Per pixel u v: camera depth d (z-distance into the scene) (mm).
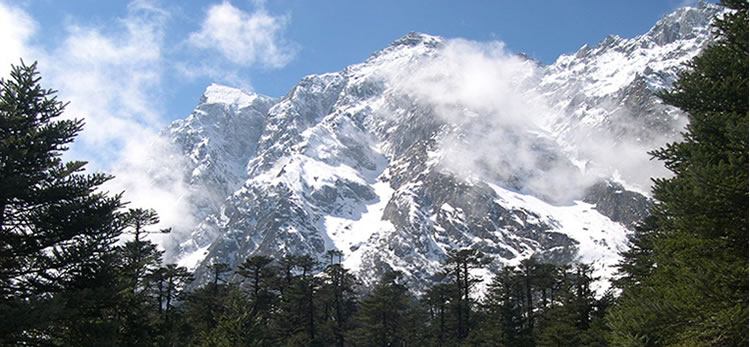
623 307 20953
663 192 18250
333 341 76875
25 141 21984
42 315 17828
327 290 73312
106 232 22750
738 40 18156
